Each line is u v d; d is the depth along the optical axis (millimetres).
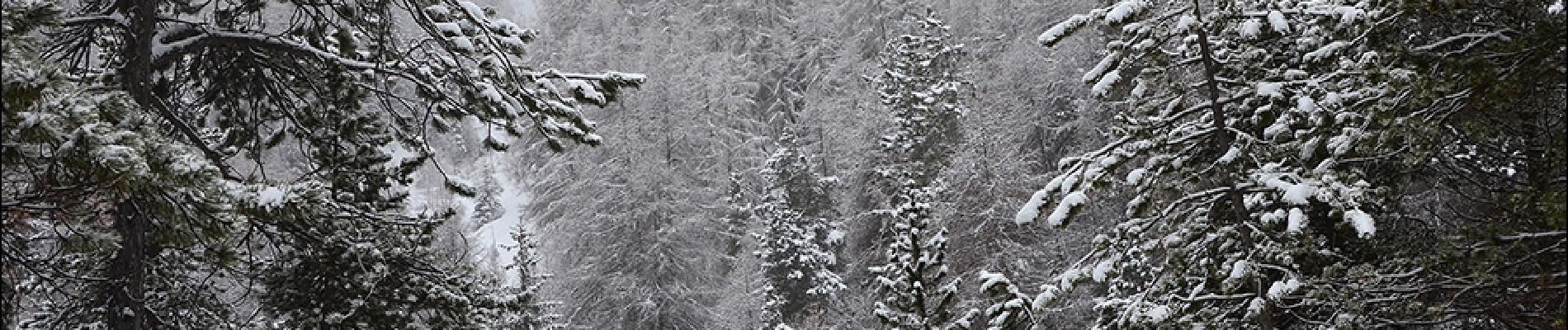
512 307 13102
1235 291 10445
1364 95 8797
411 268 11945
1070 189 10492
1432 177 10633
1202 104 10297
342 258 11484
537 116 10578
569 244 39844
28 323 9859
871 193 33844
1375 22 8523
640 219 37500
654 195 38469
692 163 48719
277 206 8047
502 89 10484
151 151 6969
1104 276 10844
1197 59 10266
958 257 26953
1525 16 7715
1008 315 11422
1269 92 9672
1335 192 9117
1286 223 10109
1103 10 10344
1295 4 11062
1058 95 35000
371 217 10812
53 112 6141
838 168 43844
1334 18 9250
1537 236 7562
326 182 9125
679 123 47781
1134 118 10703
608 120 44469
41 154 6320
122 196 6715
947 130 32094
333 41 11227
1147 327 10367
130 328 8969
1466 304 8688
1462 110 7867
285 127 11492
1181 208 10789
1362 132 8773
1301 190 9188
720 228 46094
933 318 11734
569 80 10961
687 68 70938
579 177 42406
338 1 9922
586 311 36719
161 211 7543
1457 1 7855
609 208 38469
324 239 10773
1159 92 10883
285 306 11961
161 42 9586
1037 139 34906
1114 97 27828
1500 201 8805
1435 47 7934
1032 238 27438
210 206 7484
